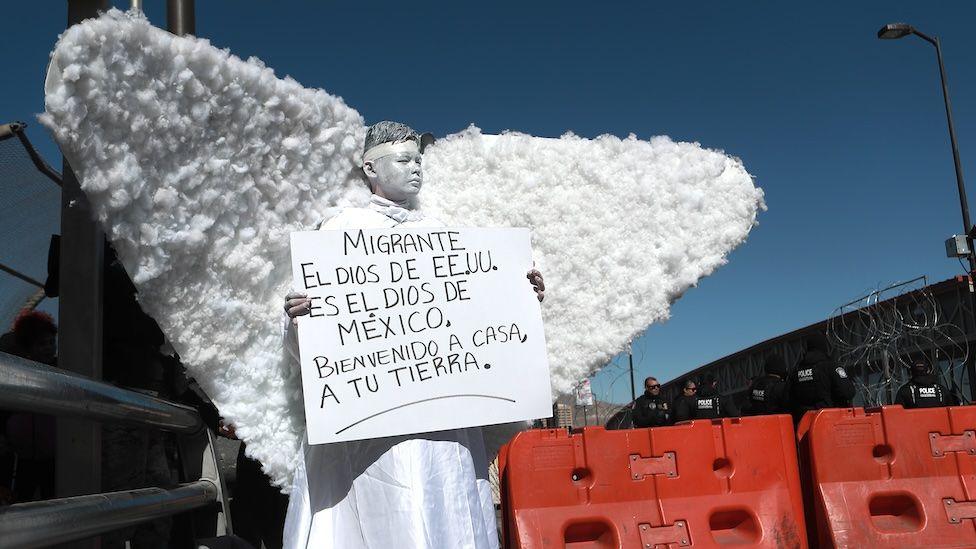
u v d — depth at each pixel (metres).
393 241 2.59
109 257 3.06
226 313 2.67
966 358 10.35
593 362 3.52
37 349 3.83
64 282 2.38
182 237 2.45
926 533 3.68
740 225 3.63
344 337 2.46
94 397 1.92
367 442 2.46
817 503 3.71
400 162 2.79
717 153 3.62
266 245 2.76
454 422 2.50
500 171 3.42
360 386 2.43
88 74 2.03
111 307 3.04
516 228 2.76
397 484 2.39
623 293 3.52
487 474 2.74
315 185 2.86
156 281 2.50
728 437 3.64
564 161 3.46
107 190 2.19
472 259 2.67
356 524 2.44
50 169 3.33
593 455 3.49
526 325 2.68
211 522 3.00
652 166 3.54
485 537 2.47
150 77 2.21
